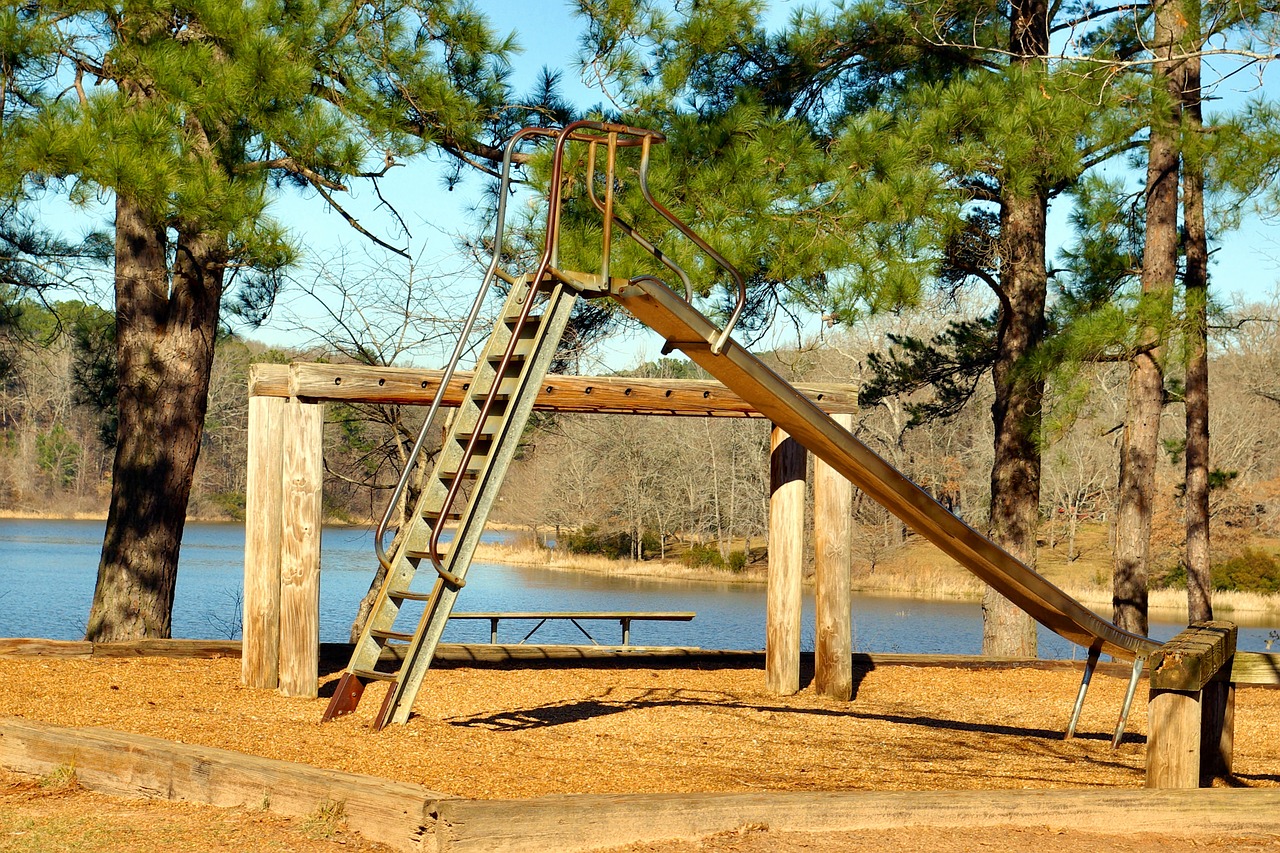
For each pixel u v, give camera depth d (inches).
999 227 617.9
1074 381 481.1
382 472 872.3
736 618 1143.0
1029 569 289.7
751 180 408.2
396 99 424.5
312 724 262.2
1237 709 386.3
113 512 442.0
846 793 184.7
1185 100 503.2
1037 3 514.9
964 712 363.6
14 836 165.9
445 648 416.8
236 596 980.6
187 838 165.2
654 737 291.6
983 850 172.7
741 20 456.4
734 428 1865.2
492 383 264.4
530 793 201.6
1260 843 185.5
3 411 2213.3
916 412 824.9
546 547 1875.0
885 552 1830.7
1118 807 189.6
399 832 163.2
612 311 554.3
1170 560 1640.0
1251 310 1886.1
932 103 427.8
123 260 443.2
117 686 316.2
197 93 351.3
